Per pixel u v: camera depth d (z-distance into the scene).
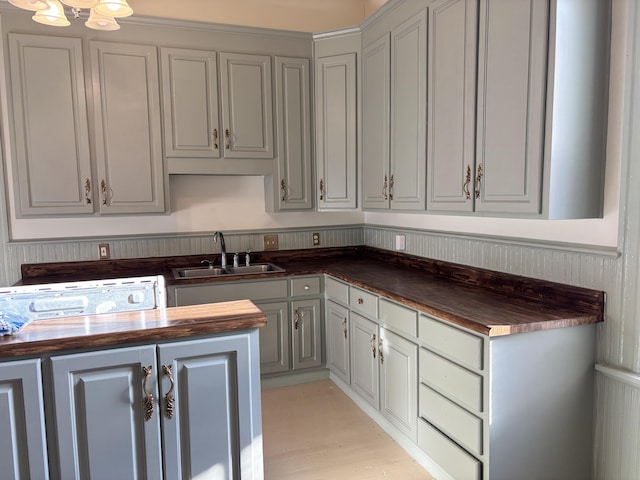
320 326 3.26
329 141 3.34
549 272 2.07
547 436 1.83
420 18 2.45
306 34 3.28
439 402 2.03
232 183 3.49
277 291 3.12
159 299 1.82
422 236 3.03
